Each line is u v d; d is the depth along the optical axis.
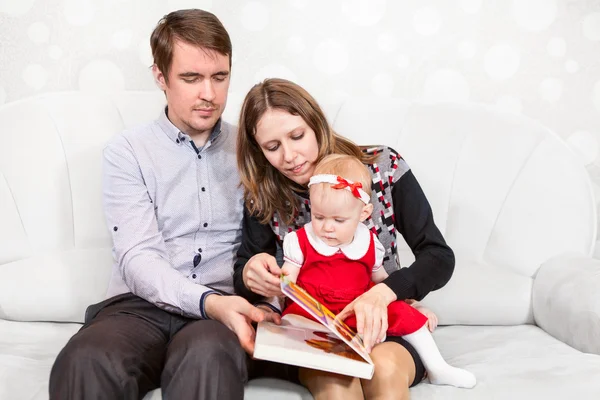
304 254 1.42
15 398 1.37
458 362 1.54
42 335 1.70
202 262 1.61
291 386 1.38
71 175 1.87
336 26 2.17
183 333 1.27
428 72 2.20
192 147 1.61
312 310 1.19
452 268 1.48
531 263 1.82
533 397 1.35
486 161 1.90
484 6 2.17
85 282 1.79
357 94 2.21
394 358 1.29
